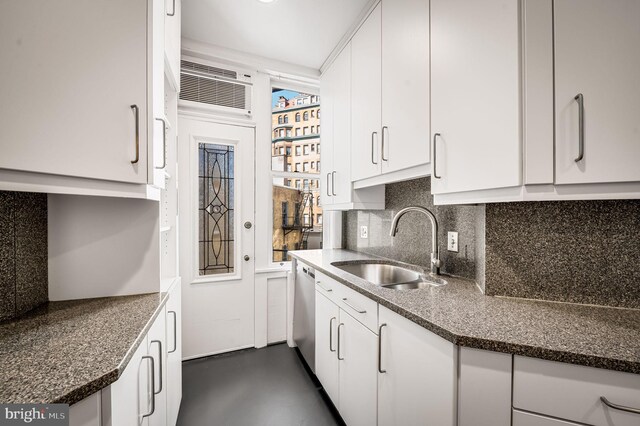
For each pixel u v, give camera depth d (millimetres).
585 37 809
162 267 1646
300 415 1675
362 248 2469
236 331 2477
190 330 2312
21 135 655
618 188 803
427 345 904
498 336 762
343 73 2104
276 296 2637
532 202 1096
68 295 1093
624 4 775
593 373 673
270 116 2602
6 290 881
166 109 1679
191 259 2314
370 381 1231
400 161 1448
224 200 2467
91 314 945
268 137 2596
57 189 735
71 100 742
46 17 696
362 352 1297
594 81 801
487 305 1023
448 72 1144
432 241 1588
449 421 811
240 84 2477
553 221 1071
